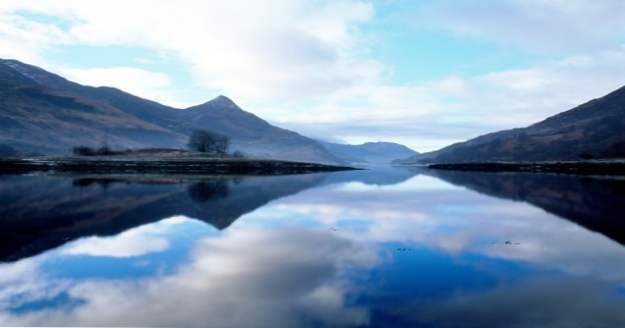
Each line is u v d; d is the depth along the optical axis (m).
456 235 15.69
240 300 8.33
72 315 7.55
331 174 83.19
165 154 106.44
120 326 7.08
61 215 20.62
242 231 16.42
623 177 61.66
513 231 16.70
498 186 45.44
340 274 10.20
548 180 55.34
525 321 7.21
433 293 8.70
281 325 7.06
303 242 14.27
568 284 9.33
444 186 46.31
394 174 87.94
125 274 10.24
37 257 12.05
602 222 18.94
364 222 19.14
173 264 11.25
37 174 62.62
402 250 13.04
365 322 7.18
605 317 7.39
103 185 40.62
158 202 26.33
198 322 7.21
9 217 20.00
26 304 8.14
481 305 8.01
